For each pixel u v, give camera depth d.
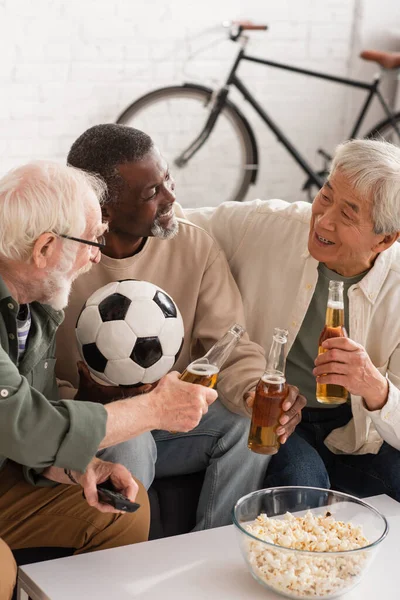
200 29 4.87
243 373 2.12
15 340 1.71
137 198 2.05
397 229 2.02
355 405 2.16
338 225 2.02
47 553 1.89
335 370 1.90
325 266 2.19
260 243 2.30
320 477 2.12
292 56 5.13
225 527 1.72
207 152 5.07
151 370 1.90
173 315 1.94
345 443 2.25
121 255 2.16
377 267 2.14
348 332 2.19
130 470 1.92
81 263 1.70
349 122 5.36
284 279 2.25
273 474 2.12
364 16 5.16
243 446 2.08
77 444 1.57
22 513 1.82
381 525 1.58
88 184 1.72
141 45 4.76
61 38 4.55
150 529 2.07
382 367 2.22
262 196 5.32
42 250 1.65
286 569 1.47
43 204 1.61
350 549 1.51
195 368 1.77
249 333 2.32
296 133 5.28
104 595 1.48
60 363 2.16
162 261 2.21
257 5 4.97
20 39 4.46
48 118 4.64
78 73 4.65
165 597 1.49
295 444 2.16
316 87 5.23
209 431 2.09
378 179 1.96
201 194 5.14
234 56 5.00
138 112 4.75
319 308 2.21
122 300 1.89
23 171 1.65
